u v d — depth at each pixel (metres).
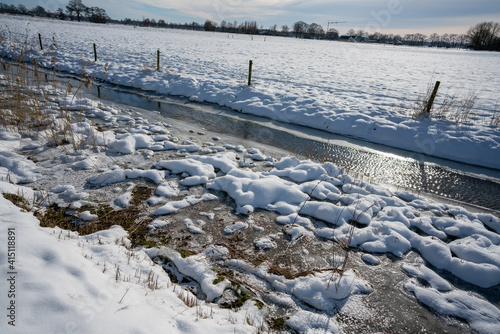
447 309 2.71
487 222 4.15
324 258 3.28
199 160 5.48
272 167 5.61
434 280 3.06
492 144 6.77
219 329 2.10
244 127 7.95
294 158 5.83
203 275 2.78
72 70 13.81
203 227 3.60
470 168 6.18
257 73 15.91
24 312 1.61
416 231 3.97
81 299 1.88
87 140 5.66
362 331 2.42
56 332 1.57
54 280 1.94
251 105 9.52
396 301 2.77
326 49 41.84
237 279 2.84
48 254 2.19
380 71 20.44
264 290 2.75
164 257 3.01
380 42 93.50
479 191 5.20
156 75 13.00
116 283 2.28
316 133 7.86
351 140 7.47
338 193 4.81
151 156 5.54
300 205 4.31
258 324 2.34
